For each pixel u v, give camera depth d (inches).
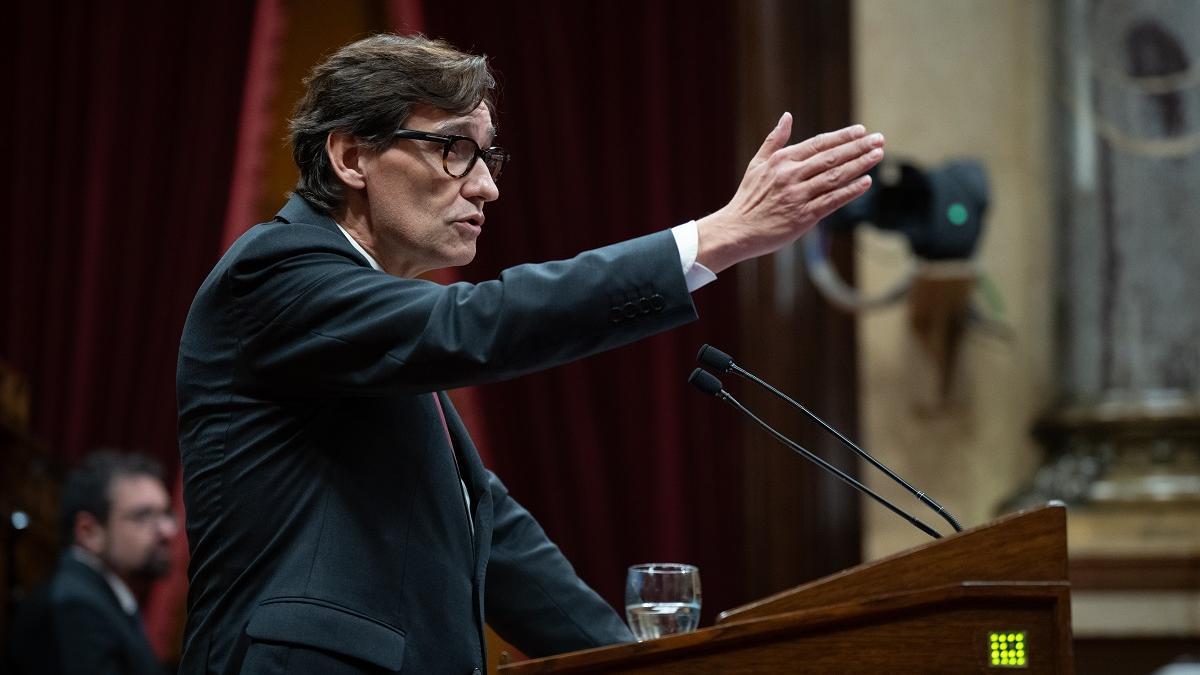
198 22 751.7
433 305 223.3
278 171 810.2
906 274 647.1
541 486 685.9
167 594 726.5
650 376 687.7
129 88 748.0
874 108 663.1
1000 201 652.7
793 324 663.1
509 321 220.2
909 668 207.2
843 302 621.6
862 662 208.1
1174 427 604.7
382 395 227.1
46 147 745.6
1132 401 609.6
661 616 251.3
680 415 682.2
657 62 699.4
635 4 705.6
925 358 640.4
